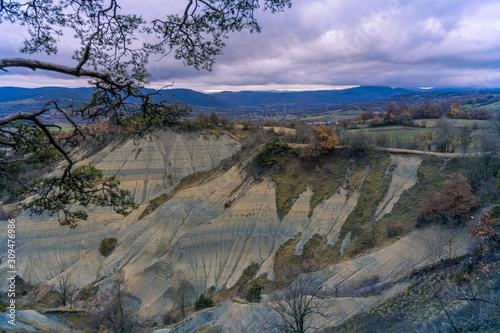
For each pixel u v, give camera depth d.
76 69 6.36
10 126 8.09
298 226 51.31
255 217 53.47
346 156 59.88
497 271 19.03
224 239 50.53
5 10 6.80
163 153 77.06
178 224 56.53
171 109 8.31
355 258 38.91
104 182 10.58
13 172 9.20
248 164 67.81
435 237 35.03
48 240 52.38
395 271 32.25
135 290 43.72
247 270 46.00
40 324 23.25
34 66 5.75
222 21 7.53
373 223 45.97
